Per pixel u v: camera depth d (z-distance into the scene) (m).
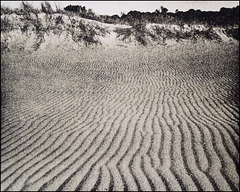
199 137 2.82
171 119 3.54
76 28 14.16
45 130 3.29
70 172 2.24
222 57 10.20
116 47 12.98
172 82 6.48
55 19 14.50
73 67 8.73
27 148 2.78
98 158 2.47
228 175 2.06
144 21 17.11
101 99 4.89
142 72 8.00
